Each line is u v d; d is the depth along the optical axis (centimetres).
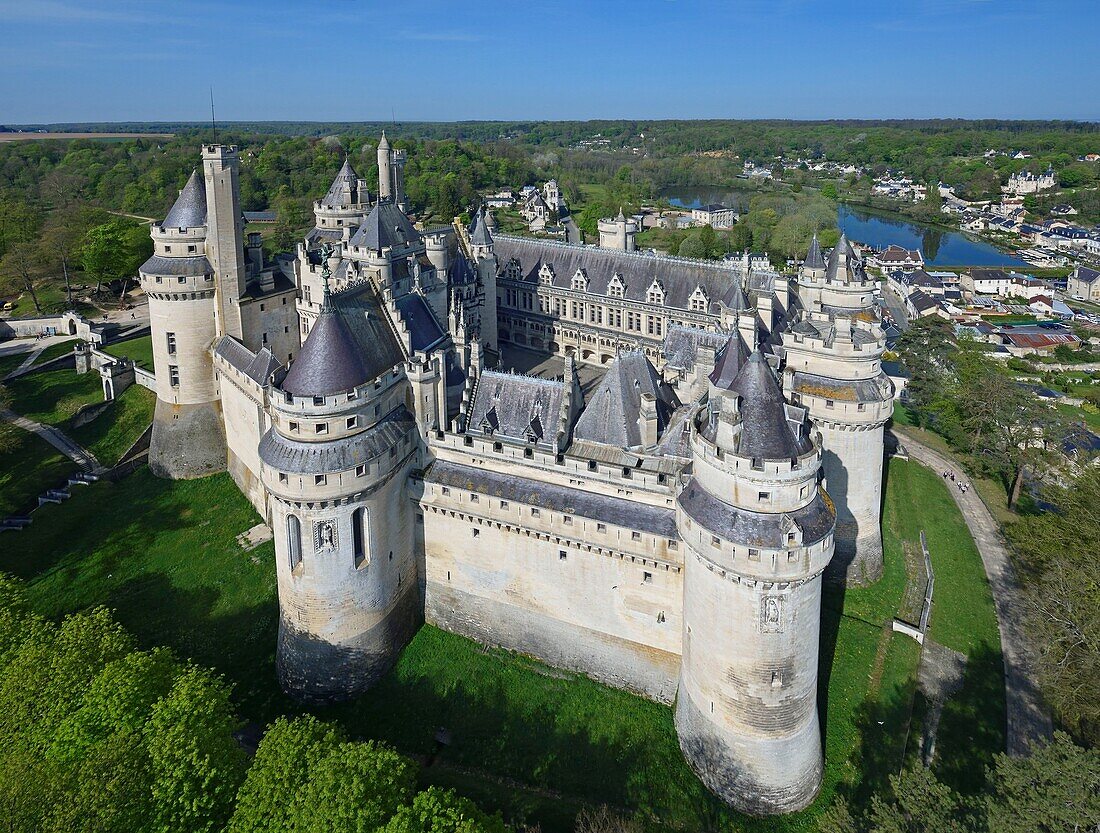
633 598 7131
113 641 6694
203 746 5681
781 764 6241
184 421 10781
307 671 7344
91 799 5138
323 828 4928
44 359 14325
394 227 9369
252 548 9269
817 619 6225
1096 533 8269
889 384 8512
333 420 6788
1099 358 19262
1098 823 4862
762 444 5694
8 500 10225
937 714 7356
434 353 7725
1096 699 6925
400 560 7738
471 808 5428
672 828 6216
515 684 7512
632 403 7600
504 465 7406
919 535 9931
